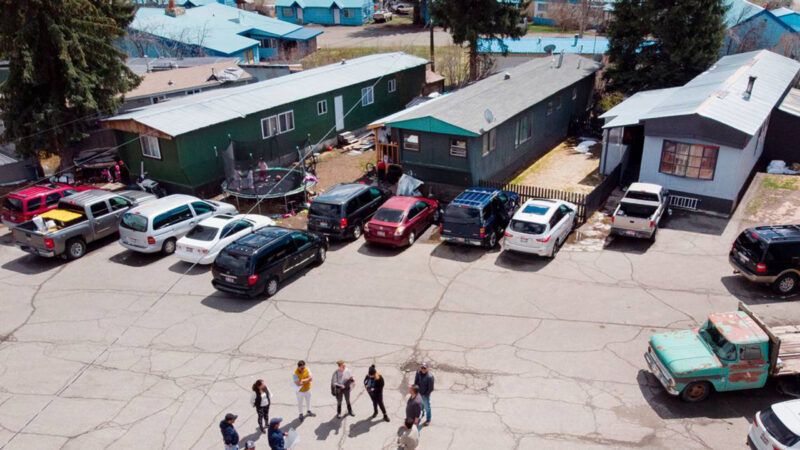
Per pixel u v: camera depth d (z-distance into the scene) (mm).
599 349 14602
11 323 16844
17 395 13789
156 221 20281
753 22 42844
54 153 27328
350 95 33562
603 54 39125
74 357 15180
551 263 19078
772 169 25719
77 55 25125
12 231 21156
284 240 18203
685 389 12438
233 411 13031
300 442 11961
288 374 14242
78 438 12375
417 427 11445
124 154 26906
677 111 22031
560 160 29562
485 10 40250
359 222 21766
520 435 11961
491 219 20156
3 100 25469
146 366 14734
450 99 26891
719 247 19406
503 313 16375
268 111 28484
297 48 57531
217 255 17922
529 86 30188
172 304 17641
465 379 13750
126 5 32312
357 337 15609
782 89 26578
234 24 56500
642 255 19203
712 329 12938
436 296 17453
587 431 12008
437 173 24703
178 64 40500
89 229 21141
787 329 13305
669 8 32406
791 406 10781
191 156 25141
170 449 12008
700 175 21797
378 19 78938
